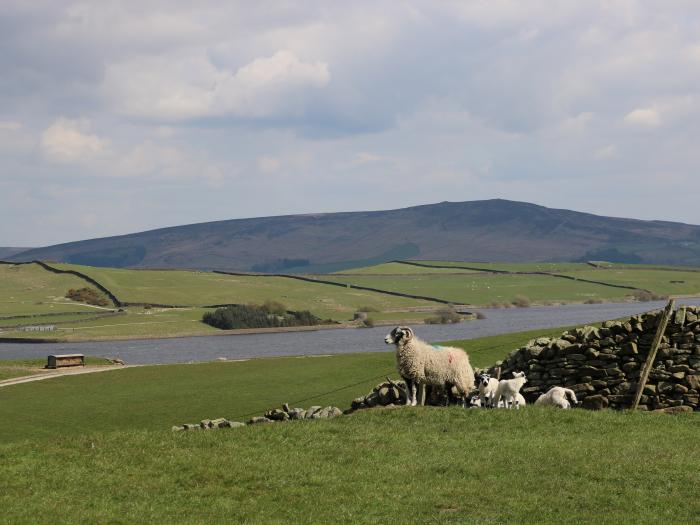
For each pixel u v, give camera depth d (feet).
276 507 57.82
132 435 80.07
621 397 92.32
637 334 94.48
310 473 65.51
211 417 149.79
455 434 76.79
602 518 54.13
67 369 255.29
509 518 54.70
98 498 60.34
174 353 564.71
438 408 88.07
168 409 161.17
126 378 210.38
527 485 61.41
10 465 69.31
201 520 55.21
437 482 62.69
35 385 205.05
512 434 76.33
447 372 93.86
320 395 159.12
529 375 101.09
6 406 174.50
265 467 67.26
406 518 54.95
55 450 73.97
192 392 179.11
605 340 96.07
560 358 98.89
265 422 99.45
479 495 59.36
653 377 91.20
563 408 88.63
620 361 94.68
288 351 539.70
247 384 183.32
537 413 84.23
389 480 63.41
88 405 171.32
